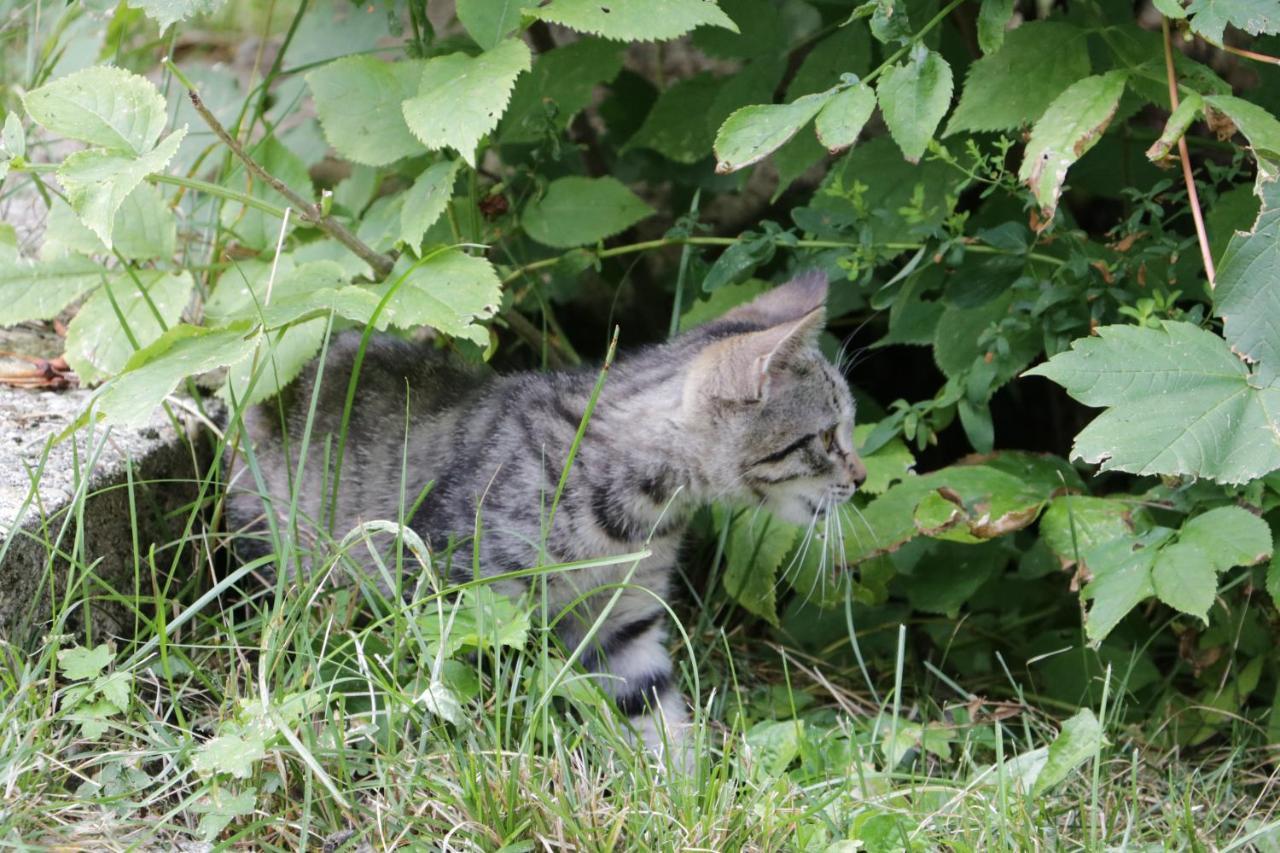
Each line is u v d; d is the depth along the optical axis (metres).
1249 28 3.88
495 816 3.61
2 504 4.15
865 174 5.54
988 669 5.70
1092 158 5.72
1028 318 5.14
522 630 4.09
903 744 4.46
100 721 3.71
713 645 5.21
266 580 4.90
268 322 4.14
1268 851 4.14
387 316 4.26
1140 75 4.45
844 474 5.23
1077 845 4.04
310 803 3.59
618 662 5.04
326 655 4.20
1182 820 4.21
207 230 5.73
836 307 6.30
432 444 5.15
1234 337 3.90
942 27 5.62
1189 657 5.11
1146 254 4.91
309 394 5.40
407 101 4.29
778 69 5.72
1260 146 3.90
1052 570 5.51
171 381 3.97
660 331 7.07
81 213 3.95
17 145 4.14
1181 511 4.80
